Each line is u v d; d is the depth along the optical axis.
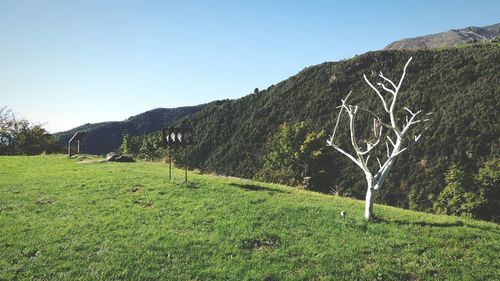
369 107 139.50
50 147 78.38
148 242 16.08
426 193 96.56
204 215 19.80
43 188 25.25
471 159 102.69
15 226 17.86
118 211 20.28
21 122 76.62
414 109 129.50
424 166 105.94
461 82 134.50
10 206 21.11
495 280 14.08
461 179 68.88
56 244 15.91
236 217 19.58
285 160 91.31
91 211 20.25
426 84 142.12
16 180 28.12
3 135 74.88
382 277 14.05
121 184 26.06
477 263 15.38
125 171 31.56
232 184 27.59
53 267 14.06
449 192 69.56
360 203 25.41
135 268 14.05
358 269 14.60
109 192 24.16
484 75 133.25
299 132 92.50
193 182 26.94
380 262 15.11
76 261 14.45
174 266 14.26
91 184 26.09
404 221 20.31
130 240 16.36
